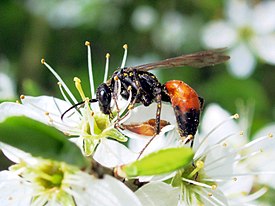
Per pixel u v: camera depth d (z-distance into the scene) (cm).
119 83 7
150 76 7
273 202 9
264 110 13
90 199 6
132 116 7
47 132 5
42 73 13
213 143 7
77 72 13
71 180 6
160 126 6
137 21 14
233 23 14
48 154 5
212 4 14
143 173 5
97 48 14
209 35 14
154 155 5
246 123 9
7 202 6
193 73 13
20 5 13
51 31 13
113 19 14
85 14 14
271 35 13
